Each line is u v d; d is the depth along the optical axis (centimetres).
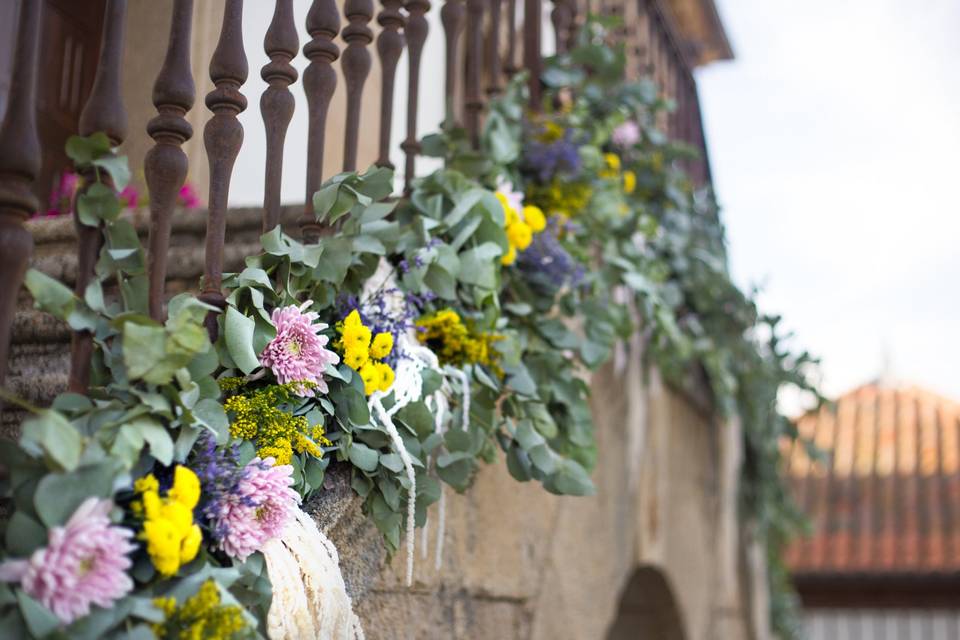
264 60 278
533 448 211
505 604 245
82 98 311
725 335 427
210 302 152
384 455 172
